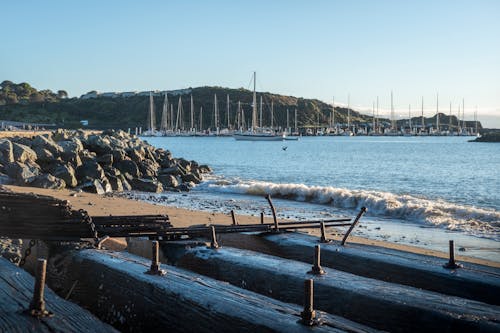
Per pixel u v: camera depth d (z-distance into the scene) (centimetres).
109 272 521
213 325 386
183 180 2953
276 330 341
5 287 439
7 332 337
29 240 682
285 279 518
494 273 553
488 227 1413
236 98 18550
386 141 15375
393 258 619
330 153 7888
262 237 776
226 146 10588
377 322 437
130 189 2512
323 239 737
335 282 488
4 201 634
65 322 365
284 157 6700
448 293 536
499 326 371
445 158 6581
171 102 18138
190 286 445
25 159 2416
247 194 2414
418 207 1653
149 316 454
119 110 18425
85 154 2820
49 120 17300
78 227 654
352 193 1970
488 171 4338
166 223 794
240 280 571
